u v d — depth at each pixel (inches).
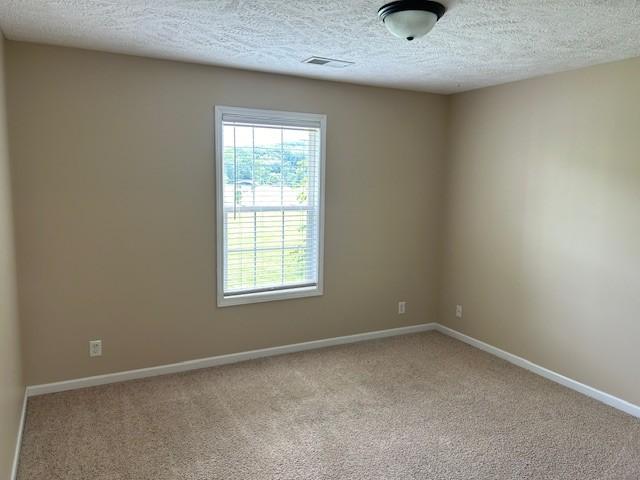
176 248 137.2
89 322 128.6
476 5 83.5
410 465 97.6
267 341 155.9
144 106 128.3
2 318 87.2
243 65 134.3
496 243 159.5
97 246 127.2
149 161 130.7
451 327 181.3
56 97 118.3
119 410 117.7
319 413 118.6
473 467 97.3
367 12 88.9
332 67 134.4
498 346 160.6
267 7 86.9
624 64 119.1
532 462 99.3
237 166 144.2
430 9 83.1
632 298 120.6
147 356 137.3
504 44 108.0
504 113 153.8
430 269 184.4
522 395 131.0
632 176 119.0
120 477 92.0
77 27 101.4
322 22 95.2
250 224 148.7
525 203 148.0
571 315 135.7
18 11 91.2
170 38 108.6
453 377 142.3
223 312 146.9
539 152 142.7
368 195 167.2
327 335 166.9
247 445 103.8
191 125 134.7
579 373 134.2
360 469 96.0
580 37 101.7
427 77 145.8
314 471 95.0
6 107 109.8
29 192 118.0
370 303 173.6
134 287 133.1
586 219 130.4
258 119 144.5
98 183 125.3
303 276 160.6
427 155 176.6
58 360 126.2
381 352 162.2
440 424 114.3
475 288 169.2
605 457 101.6
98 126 123.6
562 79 134.6
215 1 84.4
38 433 106.4
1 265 88.8
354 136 161.3
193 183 137.0
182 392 128.5
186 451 101.0
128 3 86.2
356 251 168.1
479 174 165.0
